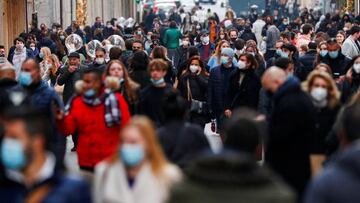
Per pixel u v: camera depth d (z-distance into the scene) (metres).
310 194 12.30
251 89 28.41
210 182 11.15
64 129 20.91
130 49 36.03
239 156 11.44
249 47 35.56
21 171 12.88
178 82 30.19
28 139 12.58
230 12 91.81
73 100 20.81
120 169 14.48
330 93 20.39
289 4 125.75
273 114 18.92
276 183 11.38
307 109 18.77
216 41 54.44
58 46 49.47
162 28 71.50
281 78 19.00
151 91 23.56
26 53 45.03
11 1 63.88
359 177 12.11
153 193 14.29
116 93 20.72
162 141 18.03
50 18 74.62
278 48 37.16
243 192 11.07
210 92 29.88
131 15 134.38
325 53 31.28
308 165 18.89
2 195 13.06
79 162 20.80
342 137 13.98
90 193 12.95
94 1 99.19
